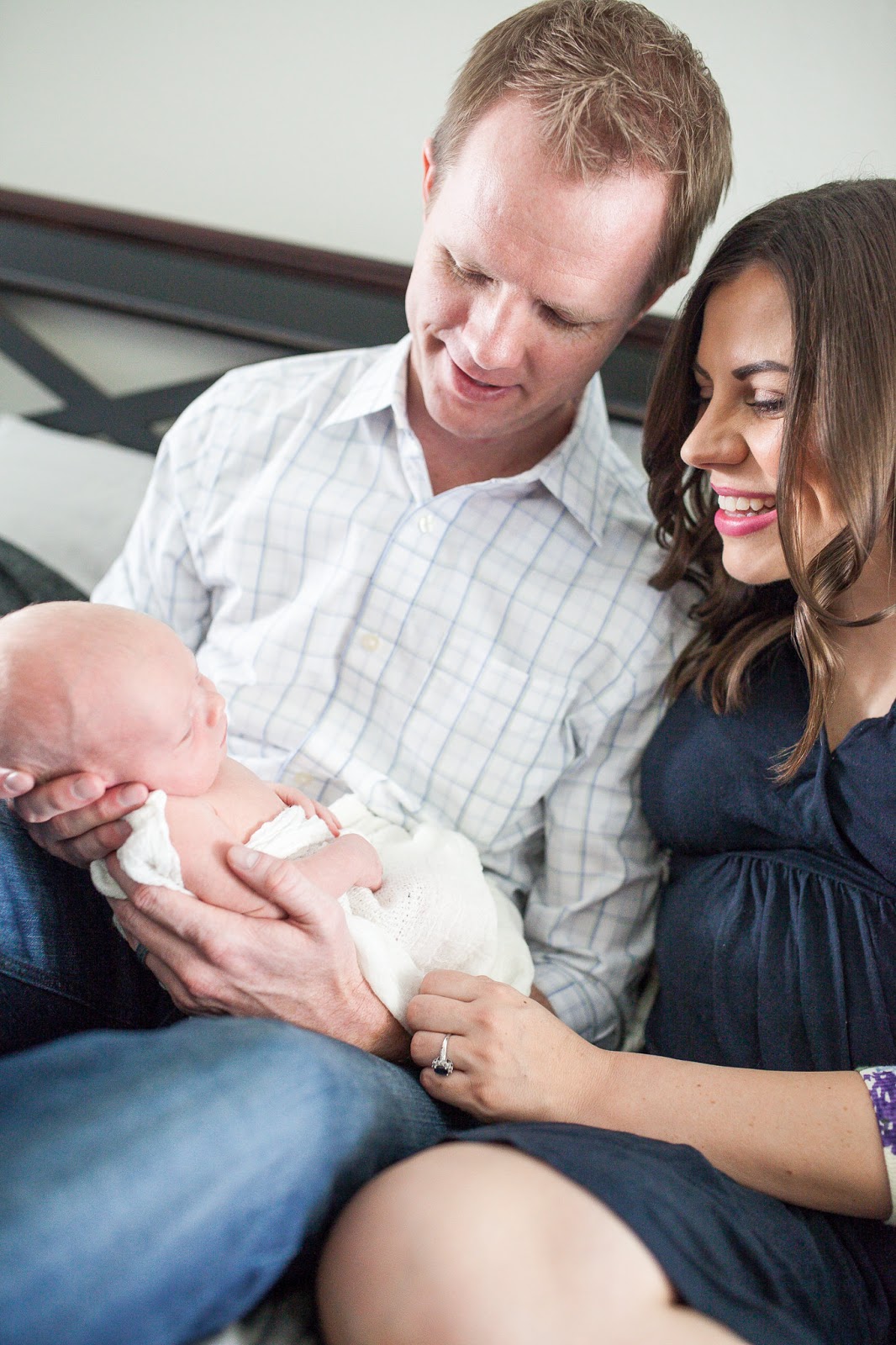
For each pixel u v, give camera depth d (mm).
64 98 1983
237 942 869
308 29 1830
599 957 1251
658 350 1698
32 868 951
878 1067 916
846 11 1583
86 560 1735
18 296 2072
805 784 1071
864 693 1074
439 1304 663
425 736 1253
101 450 1861
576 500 1267
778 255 1003
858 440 965
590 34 1033
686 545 1224
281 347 1943
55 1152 637
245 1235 685
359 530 1269
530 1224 697
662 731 1228
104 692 847
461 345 1096
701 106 1072
